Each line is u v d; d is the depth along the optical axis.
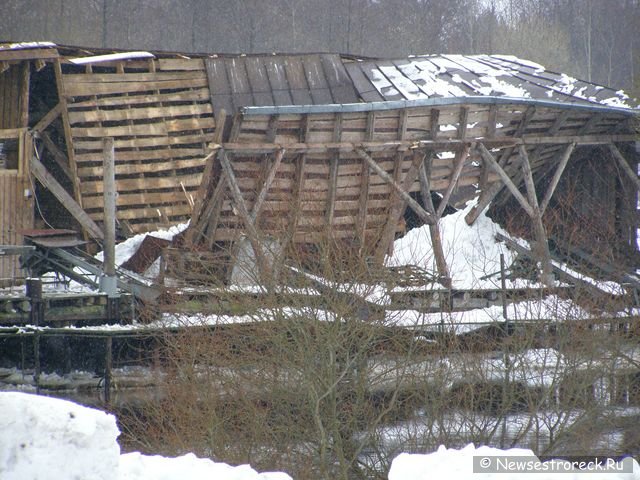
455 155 88.06
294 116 78.69
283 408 52.16
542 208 90.38
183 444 52.97
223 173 77.25
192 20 173.75
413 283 65.88
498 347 59.22
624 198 96.44
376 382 52.88
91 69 92.12
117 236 92.75
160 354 67.25
